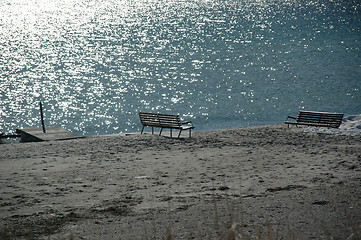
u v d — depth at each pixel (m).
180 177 20.52
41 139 35.94
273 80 121.31
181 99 102.50
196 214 13.48
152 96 107.88
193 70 145.62
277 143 29.58
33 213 14.31
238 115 82.62
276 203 14.46
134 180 20.05
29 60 172.50
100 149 28.66
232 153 26.42
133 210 14.52
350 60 148.88
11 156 26.56
